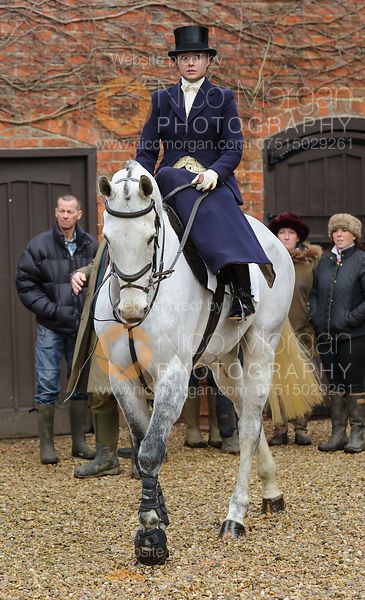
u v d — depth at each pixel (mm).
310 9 9219
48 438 7812
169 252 4902
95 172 9016
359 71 9297
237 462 7645
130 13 8977
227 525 5422
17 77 8859
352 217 8078
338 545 5238
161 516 5133
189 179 5234
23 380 9023
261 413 5762
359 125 9359
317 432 8859
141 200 4398
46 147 8938
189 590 4531
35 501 6535
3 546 5379
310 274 8312
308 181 9391
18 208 8992
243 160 9258
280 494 5984
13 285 8977
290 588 4547
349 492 6516
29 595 4523
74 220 7680
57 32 8883
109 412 7270
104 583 4660
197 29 5379
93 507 6305
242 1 9133
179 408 4809
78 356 6754
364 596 4426
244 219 5371
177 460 7762
